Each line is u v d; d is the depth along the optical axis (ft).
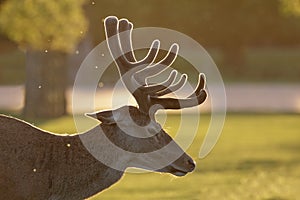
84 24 175.22
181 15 365.61
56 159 58.18
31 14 168.66
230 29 376.89
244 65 393.29
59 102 206.08
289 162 135.85
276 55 430.61
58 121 195.42
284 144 160.45
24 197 58.08
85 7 248.11
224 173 123.13
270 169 127.65
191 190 107.96
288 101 260.42
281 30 381.60
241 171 125.39
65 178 58.08
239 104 251.80
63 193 58.23
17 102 247.50
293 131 184.03
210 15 371.56
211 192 106.22
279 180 116.06
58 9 169.99
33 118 203.62
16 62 374.84
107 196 103.24
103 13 349.82
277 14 376.27
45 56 203.62
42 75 203.82
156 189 108.88
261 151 149.18
